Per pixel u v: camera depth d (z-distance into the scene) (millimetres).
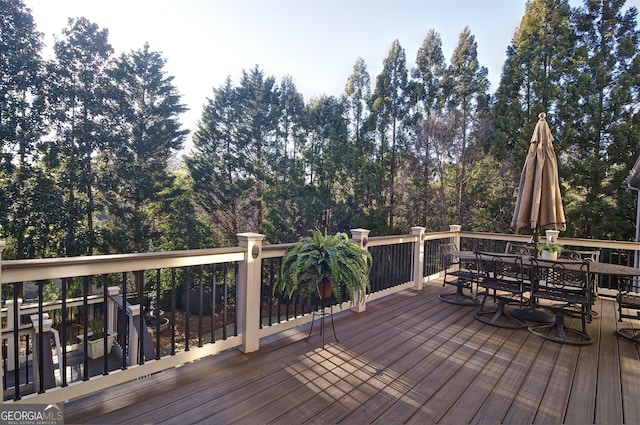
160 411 1903
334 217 16797
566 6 12781
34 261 1703
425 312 3980
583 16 12906
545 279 3629
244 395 2094
